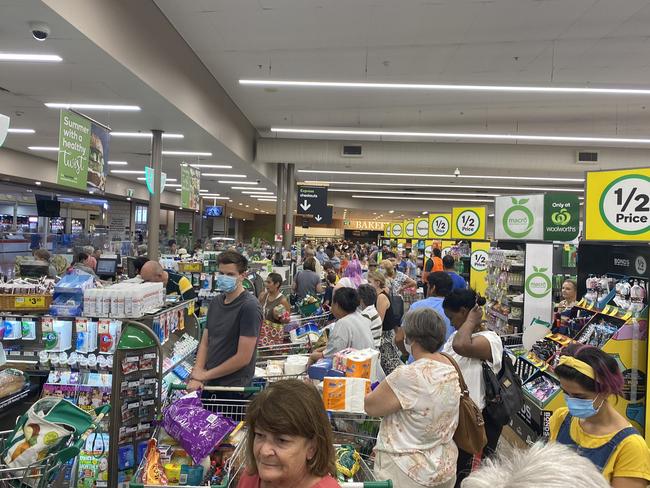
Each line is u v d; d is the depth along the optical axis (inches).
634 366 139.8
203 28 278.2
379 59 322.7
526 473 31.2
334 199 1318.9
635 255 158.4
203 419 86.7
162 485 74.2
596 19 257.3
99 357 127.8
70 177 205.5
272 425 45.3
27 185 632.4
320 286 325.7
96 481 113.2
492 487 32.3
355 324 135.3
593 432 74.0
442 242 539.2
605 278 168.9
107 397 124.9
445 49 302.2
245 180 722.2
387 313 196.5
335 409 96.0
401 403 80.8
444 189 1040.2
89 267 290.8
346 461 87.1
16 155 530.0
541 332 225.8
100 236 623.8
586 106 427.5
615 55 306.5
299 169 753.0
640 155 585.6
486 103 423.2
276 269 450.3
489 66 332.2
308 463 47.0
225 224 1445.6
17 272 268.1
